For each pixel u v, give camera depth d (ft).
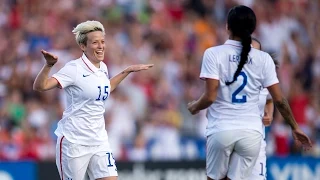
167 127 180.14
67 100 86.84
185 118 187.73
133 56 199.72
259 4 234.99
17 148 161.79
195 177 144.66
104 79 86.69
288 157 148.15
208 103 88.99
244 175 90.58
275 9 237.04
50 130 170.50
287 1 241.14
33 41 193.26
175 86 197.57
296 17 240.12
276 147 173.06
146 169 141.59
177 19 221.66
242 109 89.61
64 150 86.48
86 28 86.02
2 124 166.40
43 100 176.76
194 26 221.66
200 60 210.38
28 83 179.93
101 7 211.61
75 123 86.07
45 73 81.87
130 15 214.07
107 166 86.94
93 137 86.69
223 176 91.61
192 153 178.50
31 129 167.53
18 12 201.46
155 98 188.96
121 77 89.61
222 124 89.51
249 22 88.99
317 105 211.61
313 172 149.59
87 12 208.44
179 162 143.74
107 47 195.72
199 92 200.13
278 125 174.60
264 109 98.27
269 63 89.56
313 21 244.01
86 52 86.48
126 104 181.88
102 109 87.30
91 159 87.20
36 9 203.62
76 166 86.33
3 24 197.88
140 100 185.57
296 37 234.99
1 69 184.24
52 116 173.17
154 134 178.09
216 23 227.81
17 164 133.49
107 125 175.42
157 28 213.87
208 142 90.99
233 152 90.63
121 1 215.31
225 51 89.15
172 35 213.25
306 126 200.64
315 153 185.37
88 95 85.46
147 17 216.33
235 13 89.25
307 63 228.02
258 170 95.71
